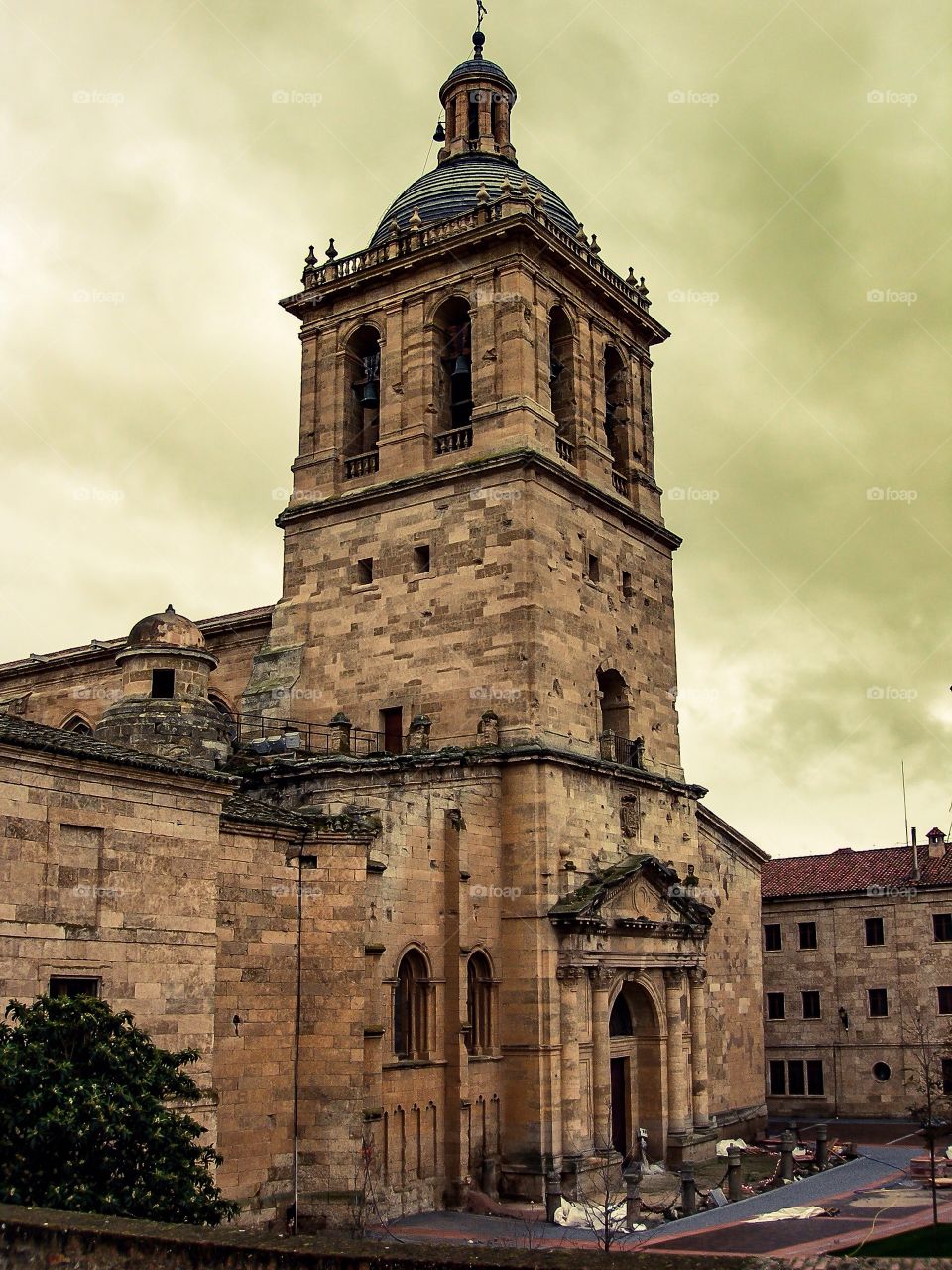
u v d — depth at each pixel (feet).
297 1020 138.82
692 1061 196.75
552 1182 158.30
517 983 170.71
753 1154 205.46
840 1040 272.10
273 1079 135.03
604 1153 172.35
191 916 119.96
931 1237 129.70
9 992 103.45
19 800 106.22
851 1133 237.04
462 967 161.48
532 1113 165.99
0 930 103.35
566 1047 170.09
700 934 200.13
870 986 271.08
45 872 107.65
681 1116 190.29
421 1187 152.56
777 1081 278.05
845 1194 163.84
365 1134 141.49
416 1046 157.89
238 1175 129.39
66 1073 88.89
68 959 108.27
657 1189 171.63
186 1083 98.63
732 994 225.97
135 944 114.21
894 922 271.08
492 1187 162.30
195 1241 55.26
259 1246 53.98
